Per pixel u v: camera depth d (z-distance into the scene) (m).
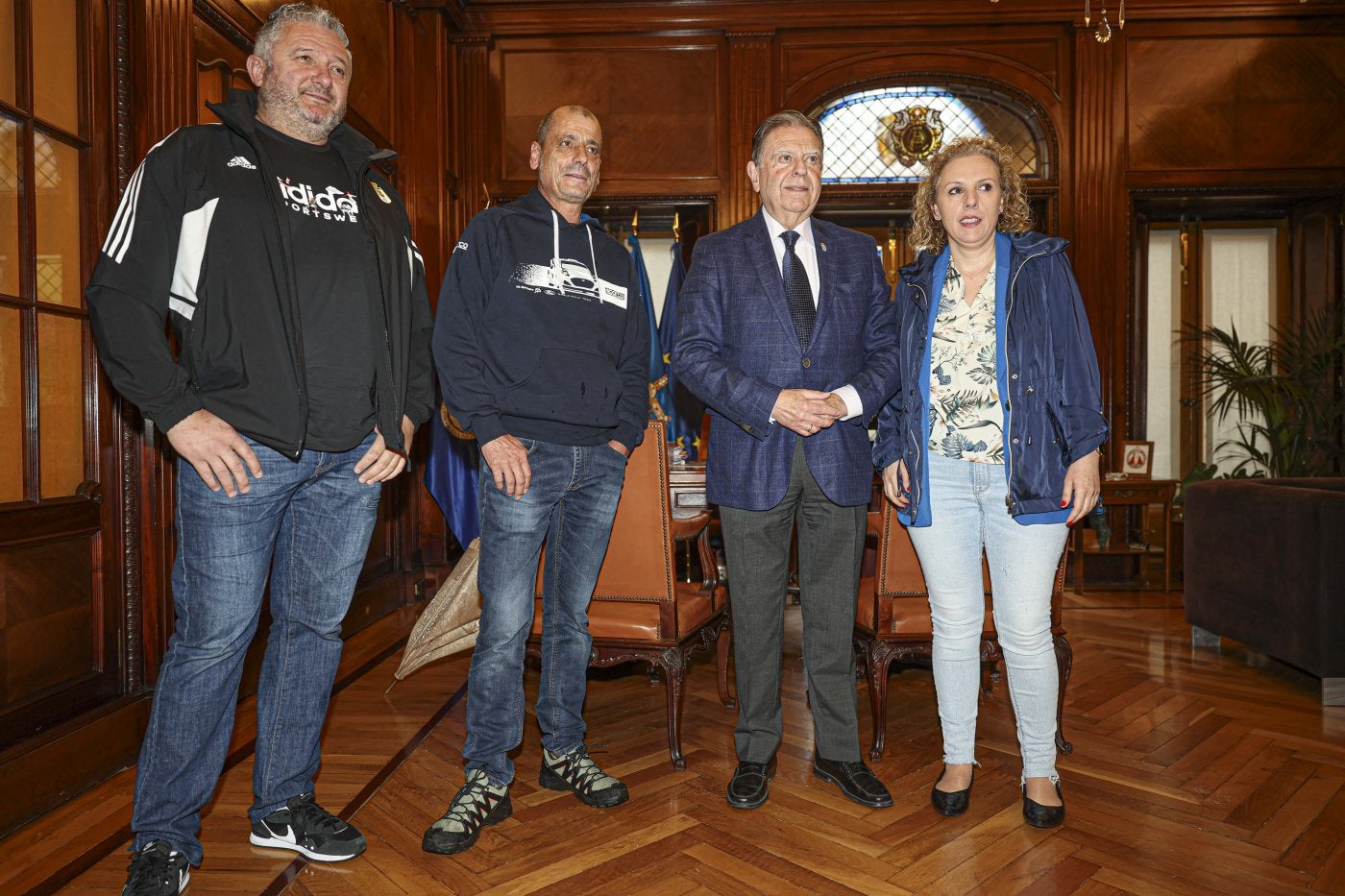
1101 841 1.89
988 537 1.97
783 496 2.02
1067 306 1.90
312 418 1.64
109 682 2.37
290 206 1.65
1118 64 5.57
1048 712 1.97
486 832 1.95
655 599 2.38
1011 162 1.98
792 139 2.04
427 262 5.07
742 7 5.61
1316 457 5.42
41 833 1.93
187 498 1.60
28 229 2.16
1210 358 5.55
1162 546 5.23
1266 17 5.50
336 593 1.81
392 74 4.66
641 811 2.06
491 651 1.95
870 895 1.67
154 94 2.55
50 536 2.18
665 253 6.09
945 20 5.59
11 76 2.13
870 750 2.43
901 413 2.03
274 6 3.38
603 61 5.70
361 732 2.67
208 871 1.75
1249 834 1.93
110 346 1.47
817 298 2.11
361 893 1.68
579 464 2.00
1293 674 3.33
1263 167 5.52
